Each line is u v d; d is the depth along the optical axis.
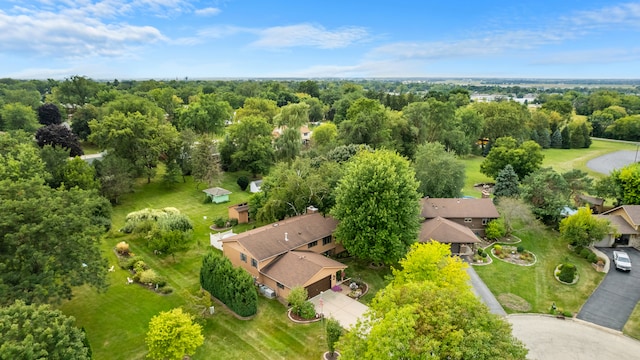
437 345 17.25
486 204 49.91
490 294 34.75
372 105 89.19
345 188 39.56
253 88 185.75
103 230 32.72
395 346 17.31
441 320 18.53
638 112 151.50
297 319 30.47
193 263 40.09
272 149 73.12
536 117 116.56
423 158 55.53
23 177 41.81
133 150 63.94
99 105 111.00
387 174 37.28
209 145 65.75
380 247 35.84
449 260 29.03
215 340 28.03
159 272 38.00
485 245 45.72
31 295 25.97
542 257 42.72
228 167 76.88
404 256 36.12
